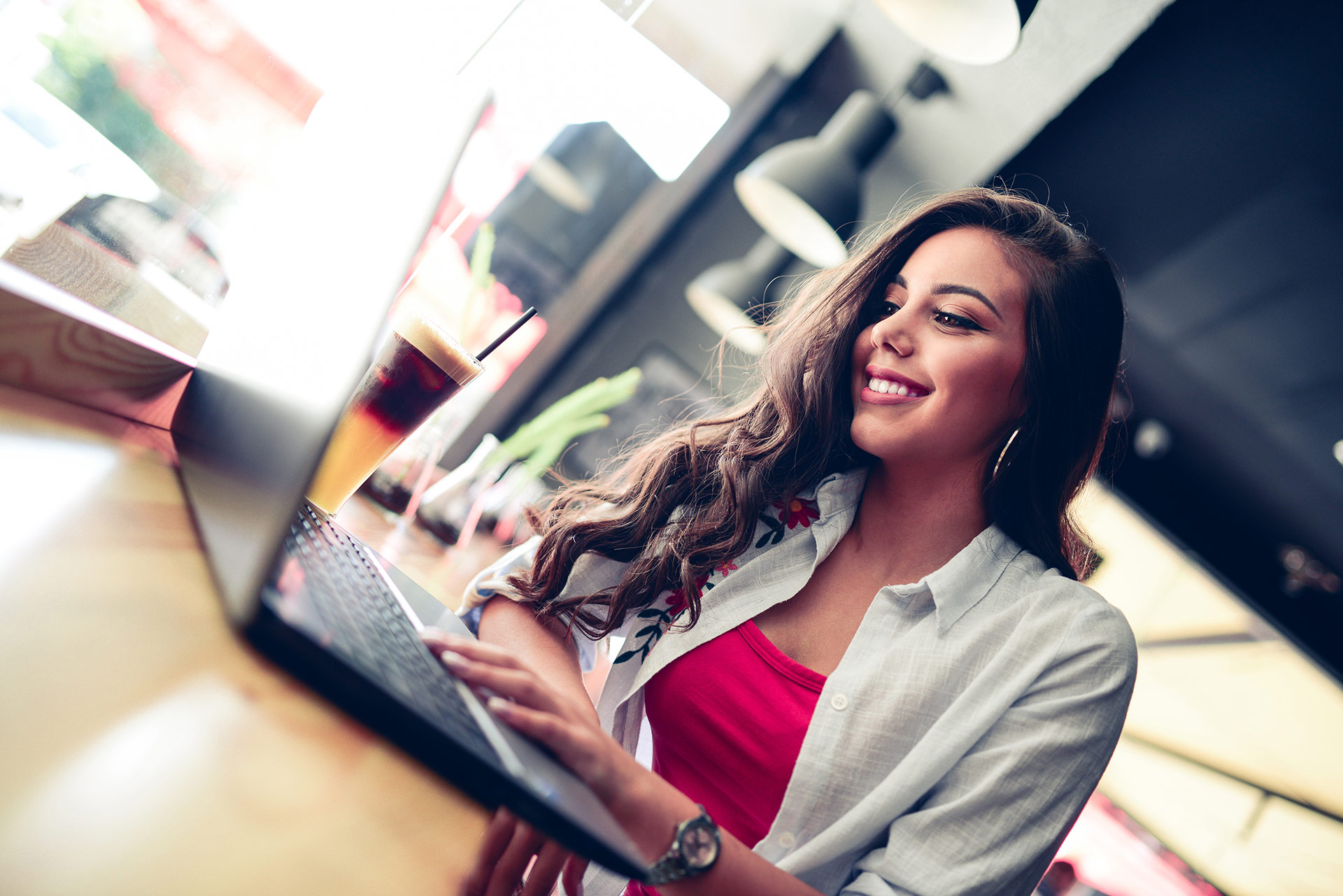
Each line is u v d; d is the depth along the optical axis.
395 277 0.40
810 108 2.89
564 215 2.95
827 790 0.81
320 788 0.35
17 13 1.28
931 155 2.78
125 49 1.40
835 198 2.44
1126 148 2.65
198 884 0.26
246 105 1.59
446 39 2.04
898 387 0.94
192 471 0.63
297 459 0.37
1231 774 3.76
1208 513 3.35
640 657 0.98
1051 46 2.38
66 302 0.65
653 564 0.96
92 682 0.32
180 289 1.27
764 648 0.90
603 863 0.38
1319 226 2.56
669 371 3.18
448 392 0.86
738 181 2.53
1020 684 0.81
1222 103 2.42
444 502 1.53
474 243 2.76
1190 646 3.57
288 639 0.36
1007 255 0.93
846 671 0.88
